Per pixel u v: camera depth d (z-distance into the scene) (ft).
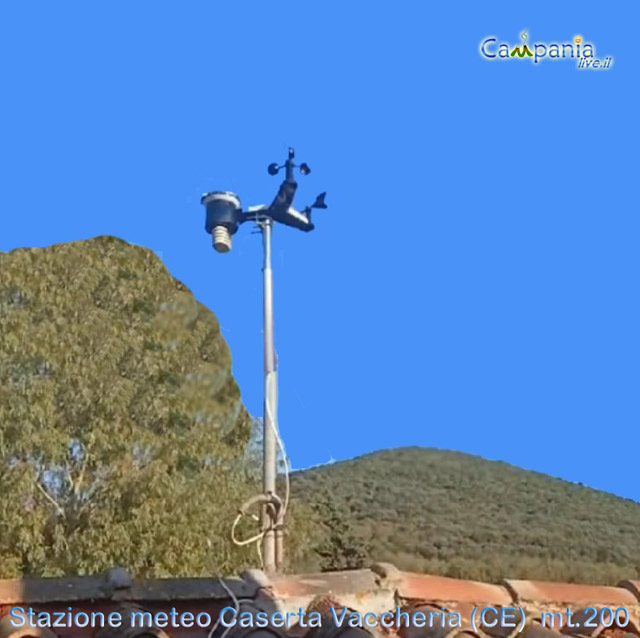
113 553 21.43
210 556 21.12
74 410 22.08
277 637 11.71
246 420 20.93
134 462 21.83
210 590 12.26
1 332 22.15
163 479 21.38
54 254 22.53
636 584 15.43
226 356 20.13
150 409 21.15
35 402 22.20
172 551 21.25
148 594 12.00
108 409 21.81
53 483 22.52
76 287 21.84
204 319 20.16
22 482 22.17
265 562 15.44
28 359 22.13
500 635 13.24
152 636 11.30
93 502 22.39
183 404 20.88
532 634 13.33
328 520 20.07
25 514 22.20
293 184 17.26
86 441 21.89
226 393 20.52
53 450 22.15
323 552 18.98
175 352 20.62
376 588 13.21
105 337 21.67
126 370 21.56
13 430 22.09
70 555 21.95
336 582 13.07
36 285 22.38
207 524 21.39
